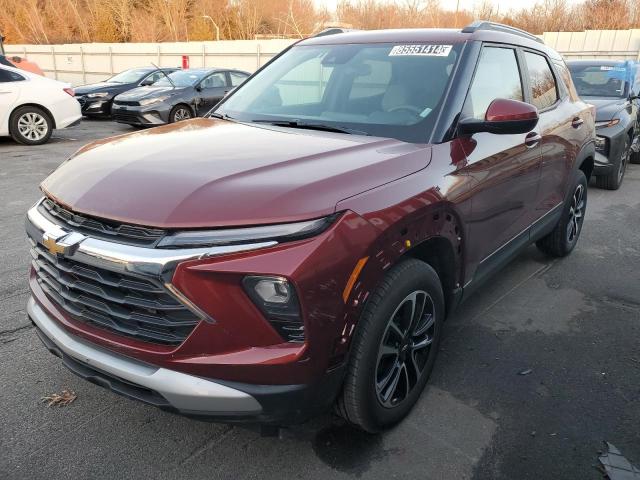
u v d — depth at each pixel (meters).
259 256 1.98
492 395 3.04
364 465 2.50
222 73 14.15
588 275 4.80
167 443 2.61
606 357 3.45
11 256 4.83
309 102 3.43
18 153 9.77
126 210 2.11
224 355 2.04
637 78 9.80
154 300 2.07
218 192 2.12
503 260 3.63
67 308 2.39
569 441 2.68
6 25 46.31
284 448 2.59
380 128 3.00
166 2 41.59
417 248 2.63
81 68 29.25
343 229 2.12
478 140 3.08
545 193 4.16
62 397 2.91
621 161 8.02
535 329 3.80
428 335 2.84
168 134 2.96
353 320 2.21
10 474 2.38
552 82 4.46
